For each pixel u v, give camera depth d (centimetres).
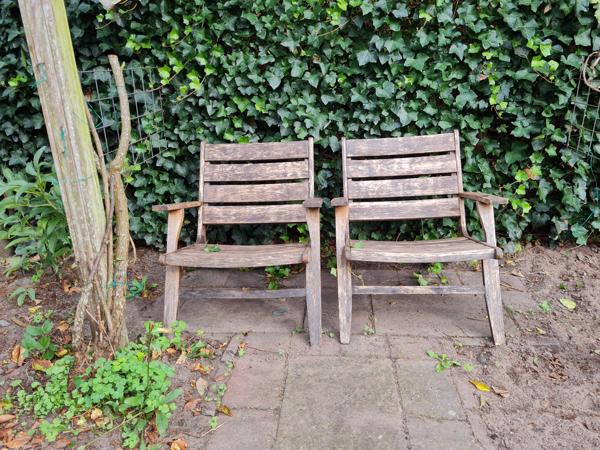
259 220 267
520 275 282
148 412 171
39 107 303
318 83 285
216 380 193
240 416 174
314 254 214
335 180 305
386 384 189
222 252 229
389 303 258
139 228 320
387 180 265
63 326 229
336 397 182
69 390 183
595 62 260
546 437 162
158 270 304
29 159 320
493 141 288
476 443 159
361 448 157
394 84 279
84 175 181
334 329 231
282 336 226
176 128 303
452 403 178
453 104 279
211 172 273
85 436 166
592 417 171
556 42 268
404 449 156
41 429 165
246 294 219
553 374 195
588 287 264
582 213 294
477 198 229
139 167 297
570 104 273
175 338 210
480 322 235
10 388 188
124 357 188
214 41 287
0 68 293
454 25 267
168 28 286
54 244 229
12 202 212
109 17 278
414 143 265
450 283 278
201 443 162
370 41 271
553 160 288
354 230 308
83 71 289
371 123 288
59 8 167
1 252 299
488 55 267
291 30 275
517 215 302
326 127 293
